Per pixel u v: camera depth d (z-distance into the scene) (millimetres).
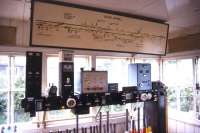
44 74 2623
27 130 2539
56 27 1920
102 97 2219
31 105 1897
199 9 2262
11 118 2574
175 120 3324
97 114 2896
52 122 2736
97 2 1948
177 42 3447
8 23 2619
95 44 2141
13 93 2592
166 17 2461
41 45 1902
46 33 1893
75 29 2010
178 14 2451
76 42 2041
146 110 2957
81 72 2145
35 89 1921
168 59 3467
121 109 3197
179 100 3342
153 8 2166
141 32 2408
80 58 2926
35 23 1830
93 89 2180
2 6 2166
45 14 1846
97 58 3033
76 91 2258
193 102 3078
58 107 2006
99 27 2131
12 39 2623
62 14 1919
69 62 2057
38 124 2625
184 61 3266
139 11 2236
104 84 2250
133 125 2727
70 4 1938
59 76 2080
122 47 2305
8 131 2428
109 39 2211
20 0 2000
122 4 2025
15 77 2604
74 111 2150
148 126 2842
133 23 2334
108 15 2162
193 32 3170
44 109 1954
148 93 2504
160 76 3555
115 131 3078
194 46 3145
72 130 2768
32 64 1906
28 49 2580
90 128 2828
